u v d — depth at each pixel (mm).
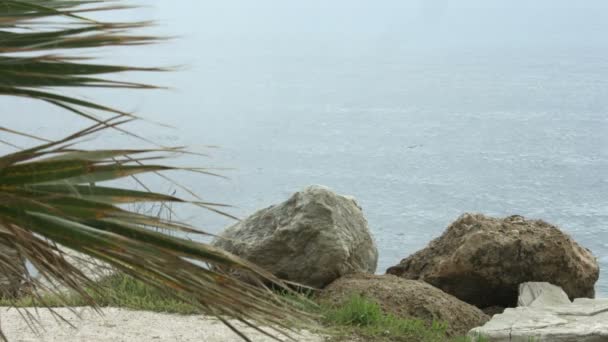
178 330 6676
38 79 1686
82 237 1684
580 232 141500
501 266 9078
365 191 183375
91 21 1760
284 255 8258
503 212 163500
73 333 6477
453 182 193625
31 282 2008
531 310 7676
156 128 93500
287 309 1921
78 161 1679
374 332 6734
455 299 7883
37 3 1804
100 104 1788
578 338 6898
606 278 92562
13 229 1722
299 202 8453
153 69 1803
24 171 1659
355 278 8180
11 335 6367
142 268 1750
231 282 1847
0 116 67125
